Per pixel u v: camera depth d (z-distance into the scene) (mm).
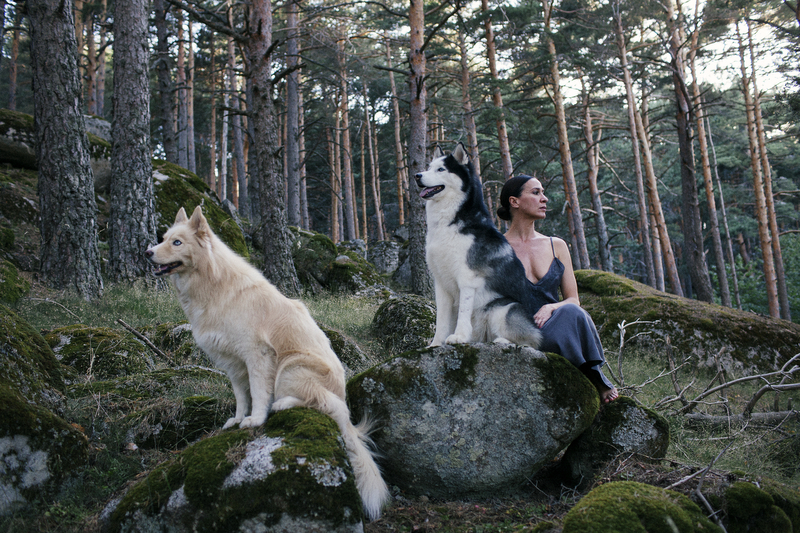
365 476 2875
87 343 4910
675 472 3031
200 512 2439
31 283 7152
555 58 17766
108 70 37781
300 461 2480
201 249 3076
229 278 3115
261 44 10719
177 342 5797
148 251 2979
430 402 3203
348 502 2449
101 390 4043
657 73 22500
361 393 3275
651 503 2438
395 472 3307
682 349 8188
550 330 3381
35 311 6285
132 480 2951
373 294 12695
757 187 19703
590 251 33094
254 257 13477
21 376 3213
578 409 3180
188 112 26703
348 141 29484
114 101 8898
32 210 10070
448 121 23234
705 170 21625
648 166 19453
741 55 20406
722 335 8234
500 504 3234
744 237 34062
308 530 2395
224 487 2457
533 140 20578
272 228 10812
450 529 2855
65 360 4680
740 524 2646
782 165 31422
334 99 29750
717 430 4879
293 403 2938
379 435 3238
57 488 2891
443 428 3186
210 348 3109
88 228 7688
